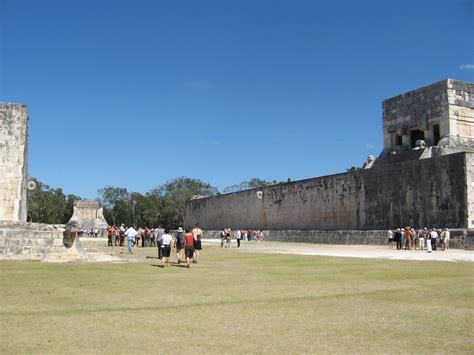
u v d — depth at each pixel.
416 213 37.62
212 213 75.25
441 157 35.56
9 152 32.59
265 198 60.81
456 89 40.47
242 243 47.97
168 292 12.64
